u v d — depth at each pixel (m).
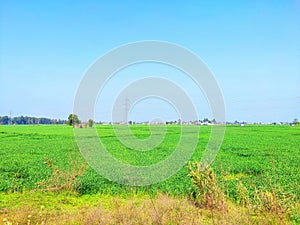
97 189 12.55
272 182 13.49
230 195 10.89
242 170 17.50
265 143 32.28
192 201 9.86
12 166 17.66
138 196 11.66
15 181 13.62
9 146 28.20
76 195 11.72
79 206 10.16
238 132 49.59
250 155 23.59
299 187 12.75
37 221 8.12
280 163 19.86
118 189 12.53
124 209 8.70
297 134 45.31
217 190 9.30
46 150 25.30
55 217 8.59
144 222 7.70
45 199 10.89
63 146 28.05
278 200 8.56
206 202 9.19
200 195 9.59
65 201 10.73
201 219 8.00
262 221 7.62
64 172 13.92
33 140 34.00
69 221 8.12
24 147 27.42
